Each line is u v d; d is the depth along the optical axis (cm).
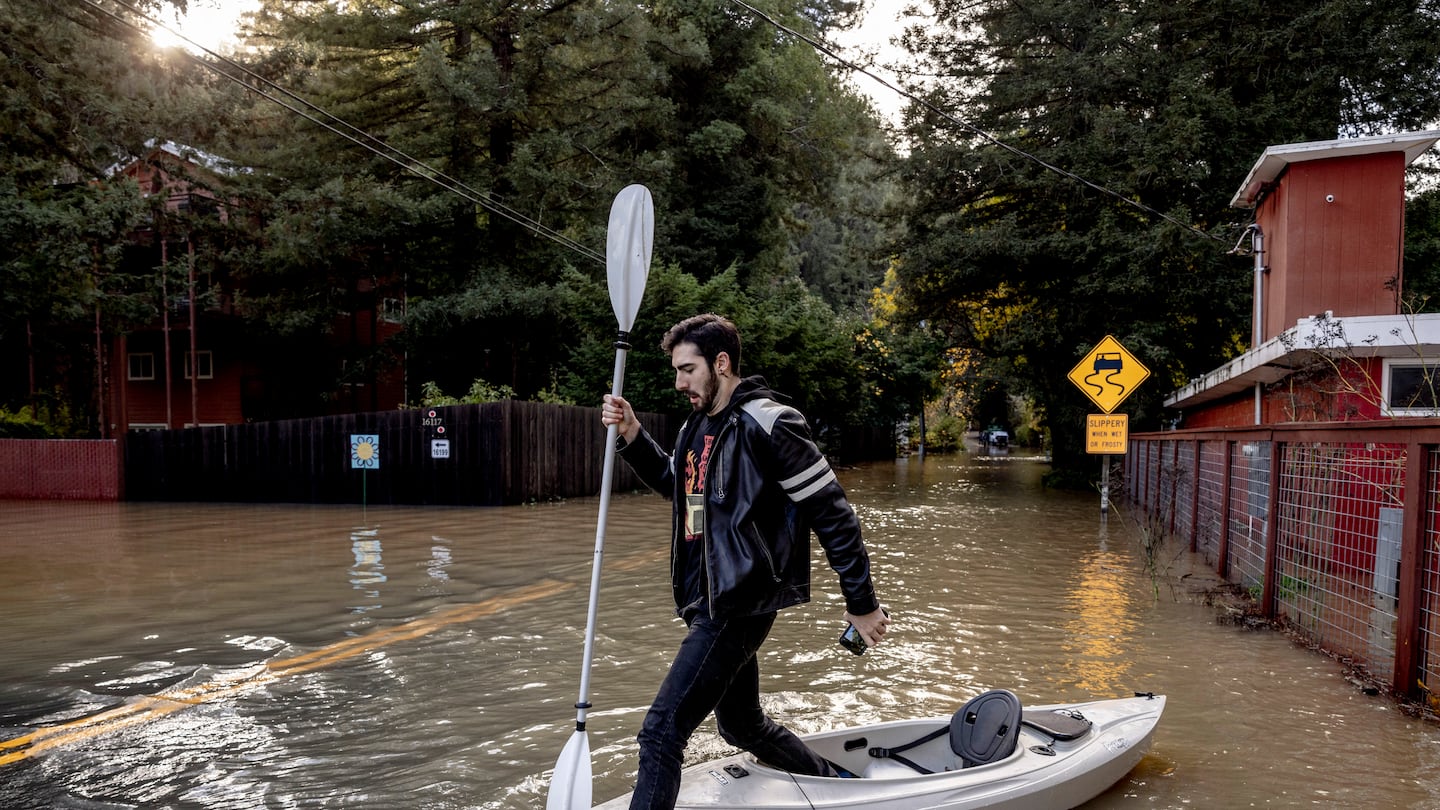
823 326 2925
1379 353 880
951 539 1179
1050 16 2103
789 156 3262
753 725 302
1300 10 1881
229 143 2009
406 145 2347
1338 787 356
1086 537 1204
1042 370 2364
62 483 1972
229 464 1839
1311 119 1859
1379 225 1095
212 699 476
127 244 2125
